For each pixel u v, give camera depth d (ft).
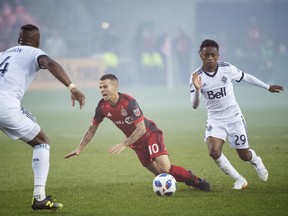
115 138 148.97
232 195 77.20
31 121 68.95
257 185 84.64
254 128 162.81
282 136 144.15
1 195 79.41
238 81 85.05
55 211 69.21
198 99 80.43
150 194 78.79
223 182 88.07
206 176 93.71
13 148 130.31
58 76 65.46
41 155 68.69
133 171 99.35
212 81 83.15
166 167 80.79
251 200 73.72
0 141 143.64
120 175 95.50
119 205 72.02
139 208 70.13
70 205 72.43
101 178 92.79
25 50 68.80
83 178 92.89
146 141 82.07
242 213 66.80
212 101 83.61
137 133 77.82
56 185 86.79
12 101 67.00
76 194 79.41
